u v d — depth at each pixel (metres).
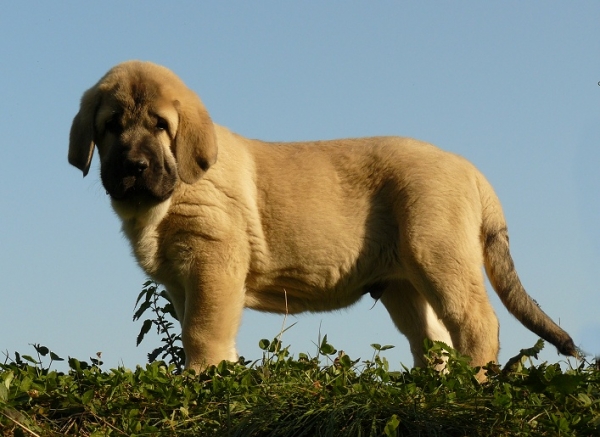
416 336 8.95
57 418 5.79
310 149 8.74
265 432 5.41
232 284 8.08
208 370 6.62
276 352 6.66
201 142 7.89
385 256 8.50
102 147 8.08
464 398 5.63
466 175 8.44
